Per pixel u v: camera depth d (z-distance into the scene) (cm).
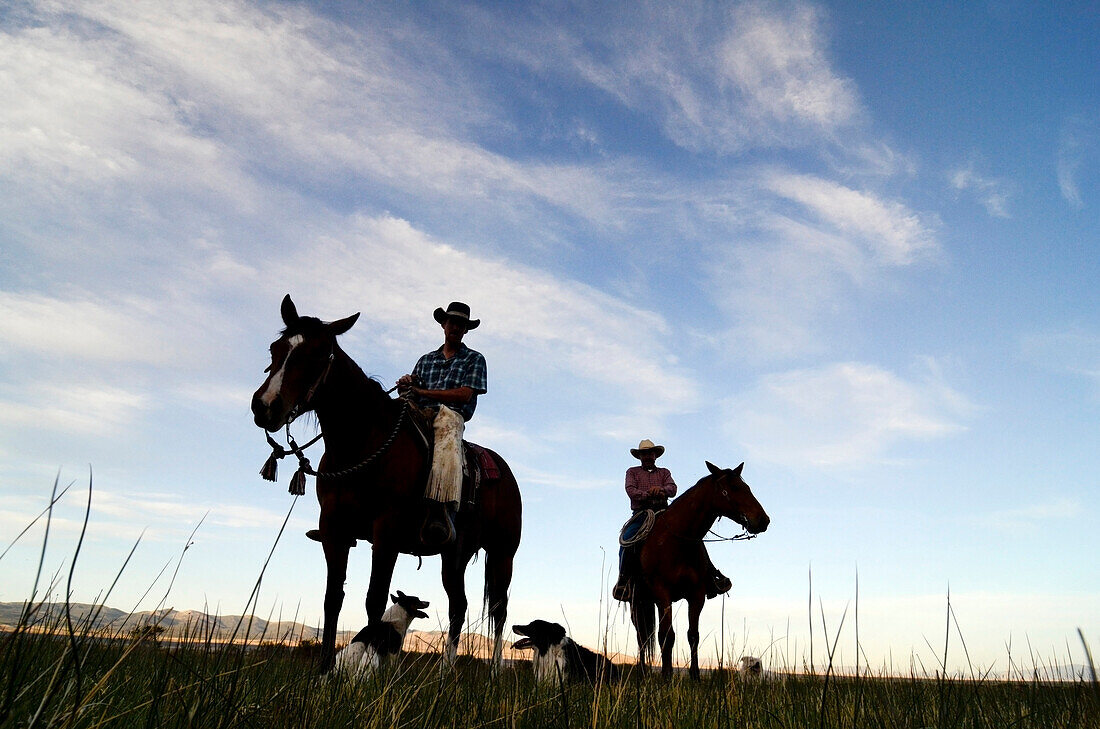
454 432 686
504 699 359
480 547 770
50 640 254
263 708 277
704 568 947
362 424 619
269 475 583
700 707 375
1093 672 204
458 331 784
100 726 221
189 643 296
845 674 379
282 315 608
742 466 942
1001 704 410
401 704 309
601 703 348
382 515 620
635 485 1118
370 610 594
